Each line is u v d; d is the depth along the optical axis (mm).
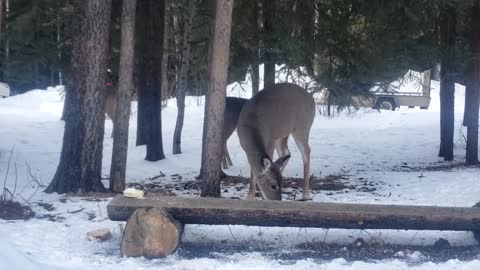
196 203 6840
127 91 9625
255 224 6668
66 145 9586
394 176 12102
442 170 13227
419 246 7203
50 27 14039
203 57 14602
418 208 6832
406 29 12953
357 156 15867
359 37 12961
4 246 5609
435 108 30094
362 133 20062
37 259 6188
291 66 12945
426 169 13594
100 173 9750
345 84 13344
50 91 28500
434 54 13289
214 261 6312
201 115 23000
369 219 6566
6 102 26438
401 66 13602
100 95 9547
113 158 9727
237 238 7441
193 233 7547
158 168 13445
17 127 18719
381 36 12930
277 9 12625
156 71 14133
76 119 9508
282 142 10547
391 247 7145
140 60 14211
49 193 9570
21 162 13078
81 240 7125
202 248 7008
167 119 22141
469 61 13727
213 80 9141
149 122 14117
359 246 7137
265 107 9445
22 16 12570
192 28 15250
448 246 7164
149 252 6488
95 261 6312
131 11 9477
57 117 22094
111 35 13203
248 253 6809
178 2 15320
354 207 6793
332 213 6555
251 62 13008
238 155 15555
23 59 12875
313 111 10344
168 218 6574
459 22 14734
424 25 12969
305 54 12438
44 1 12742
